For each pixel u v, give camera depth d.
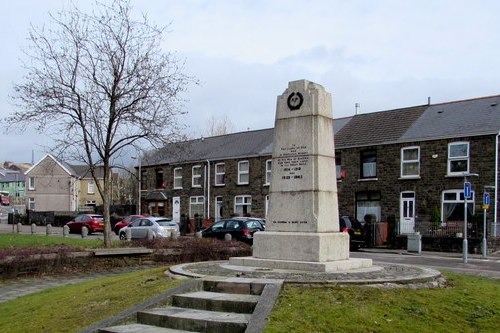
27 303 10.23
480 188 27.72
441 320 7.39
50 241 23.98
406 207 30.84
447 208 29.14
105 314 8.12
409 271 10.56
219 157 41.69
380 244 30.20
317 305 7.59
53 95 19.64
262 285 8.44
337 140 34.88
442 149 29.41
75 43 19.98
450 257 24.09
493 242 26.56
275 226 11.36
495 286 10.40
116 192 73.44
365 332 6.76
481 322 7.47
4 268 15.02
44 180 67.75
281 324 6.88
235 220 25.20
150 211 48.03
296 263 10.41
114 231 39.44
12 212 59.19
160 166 47.25
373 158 32.97
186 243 19.91
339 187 34.09
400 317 7.32
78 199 70.06
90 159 21.12
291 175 11.33
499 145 27.34
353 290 8.35
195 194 43.72
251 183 39.22
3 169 104.94
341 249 11.09
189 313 7.73
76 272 16.48
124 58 20.28
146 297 8.59
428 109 34.06
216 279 8.96
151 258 18.47
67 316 8.39
